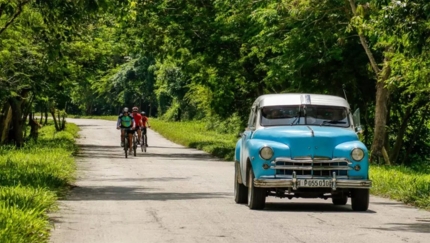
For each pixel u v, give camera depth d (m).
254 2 44.06
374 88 47.19
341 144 19.72
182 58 56.97
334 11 39.91
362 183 19.39
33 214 16.00
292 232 15.31
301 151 19.55
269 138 19.97
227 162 46.28
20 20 28.95
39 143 59.59
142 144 57.88
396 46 22.02
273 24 41.72
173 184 28.94
